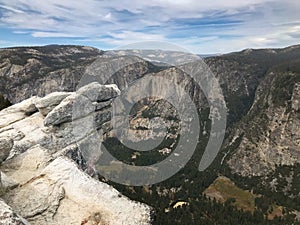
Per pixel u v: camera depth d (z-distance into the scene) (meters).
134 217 9.89
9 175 11.89
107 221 9.77
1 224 7.70
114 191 10.74
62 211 10.13
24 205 10.23
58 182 11.12
